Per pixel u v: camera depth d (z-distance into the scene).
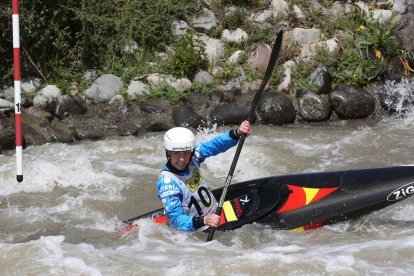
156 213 10.41
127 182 13.06
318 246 9.16
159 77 18.08
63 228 10.66
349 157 14.58
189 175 9.41
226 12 20.02
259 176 13.66
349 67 18.69
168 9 19.20
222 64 18.80
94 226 10.71
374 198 9.70
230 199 10.38
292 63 18.72
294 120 17.38
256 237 9.59
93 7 18.45
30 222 10.97
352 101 17.34
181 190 9.32
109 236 10.13
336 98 17.45
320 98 17.50
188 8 19.64
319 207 9.80
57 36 18.12
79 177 13.17
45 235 10.38
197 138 15.78
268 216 9.88
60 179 13.09
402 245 8.94
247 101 17.64
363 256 8.61
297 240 9.48
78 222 10.95
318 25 19.86
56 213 11.44
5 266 8.45
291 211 9.86
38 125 15.98
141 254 8.89
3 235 10.44
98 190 12.66
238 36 19.42
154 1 19.19
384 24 19.72
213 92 17.73
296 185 10.18
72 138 15.75
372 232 9.76
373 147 15.16
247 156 14.30
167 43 19.25
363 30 19.56
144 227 9.90
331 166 14.02
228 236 9.64
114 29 18.91
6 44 17.73
